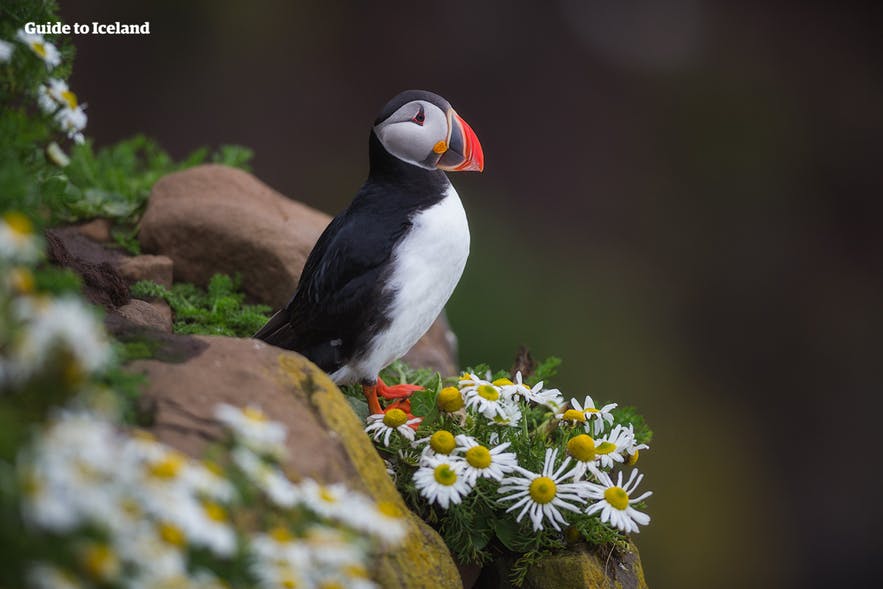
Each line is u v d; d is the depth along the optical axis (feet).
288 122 58.39
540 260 57.77
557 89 63.57
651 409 52.54
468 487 13.39
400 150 15.62
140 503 8.62
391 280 15.25
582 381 50.47
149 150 24.50
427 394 16.07
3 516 8.09
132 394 10.87
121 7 53.78
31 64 12.07
